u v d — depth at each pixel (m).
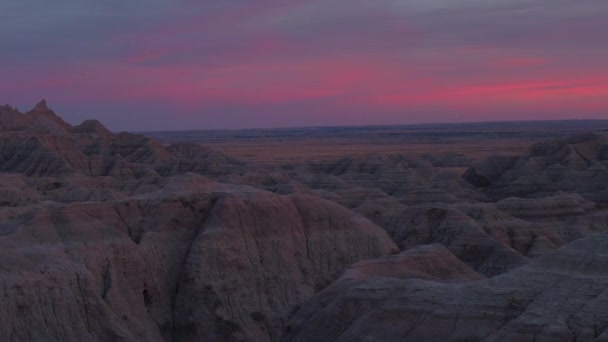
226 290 79.06
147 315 77.38
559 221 110.62
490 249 92.00
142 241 81.44
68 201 114.62
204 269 79.62
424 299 56.78
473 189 159.38
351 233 87.88
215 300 78.12
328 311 61.69
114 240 78.81
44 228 77.00
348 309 60.72
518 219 106.44
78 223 78.75
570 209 112.31
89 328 70.25
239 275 80.62
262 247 83.44
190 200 86.69
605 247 53.47
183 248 83.06
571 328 48.59
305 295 82.00
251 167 178.50
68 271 71.81
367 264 69.81
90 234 78.00
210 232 82.00
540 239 100.38
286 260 83.62
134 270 78.12
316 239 86.62
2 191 116.88
